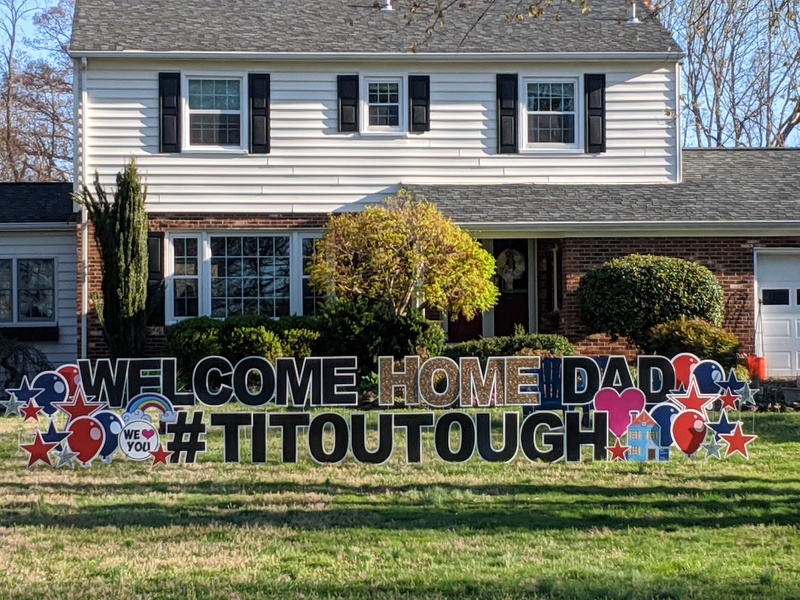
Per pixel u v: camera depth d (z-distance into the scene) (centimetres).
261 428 1206
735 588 729
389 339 1894
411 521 939
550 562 797
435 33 2292
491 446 1209
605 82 2294
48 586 738
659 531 898
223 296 2223
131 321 2053
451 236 1862
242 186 2222
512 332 2369
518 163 2277
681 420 1227
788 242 2172
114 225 2045
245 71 2222
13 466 1232
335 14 2361
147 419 1202
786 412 1683
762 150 2567
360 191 2245
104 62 2195
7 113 4353
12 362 2098
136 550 842
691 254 2158
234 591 723
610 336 2061
